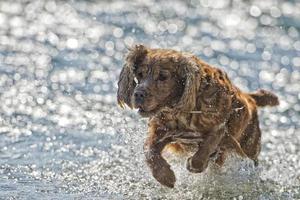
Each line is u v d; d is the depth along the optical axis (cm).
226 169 1236
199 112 1106
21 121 1552
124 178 1237
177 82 1099
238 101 1177
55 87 1845
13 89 1794
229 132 1171
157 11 2891
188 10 2970
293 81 2084
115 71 2038
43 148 1385
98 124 1571
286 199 1177
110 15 2756
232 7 3081
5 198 1099
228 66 2206
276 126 1666
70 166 1288
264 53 2394
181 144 1185
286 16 2969
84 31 2495
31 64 2047
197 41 2495
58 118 1595
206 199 1162
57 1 2905
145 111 1095
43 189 1157
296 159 1419
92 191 1166
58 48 2258
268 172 1317
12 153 1343
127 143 1384
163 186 1198
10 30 2439
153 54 1115
